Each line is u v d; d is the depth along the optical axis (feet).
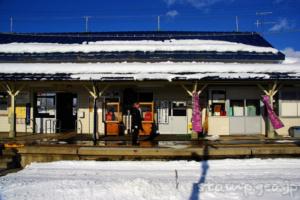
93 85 51.13
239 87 57.26
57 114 61.98
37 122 60.80
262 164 38.22
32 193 27.78
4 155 42.09
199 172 34.88
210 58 63.26
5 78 52.24
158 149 40.78
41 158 41.81
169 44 69.15
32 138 51.75
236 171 35.17
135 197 26.71
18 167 41.50
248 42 71.61
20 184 30.53
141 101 59.16
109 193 27.53
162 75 51.42
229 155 41.01
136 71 54.75
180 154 40.57
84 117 59.67
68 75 53.36
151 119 55.77
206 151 40.65
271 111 50.60
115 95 58.70
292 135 53.88
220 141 48.14
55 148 41.55
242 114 57.36
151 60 63.67
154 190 28.07
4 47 67.87
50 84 55.98
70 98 65.87
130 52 65.10
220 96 57.47
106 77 51.37
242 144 44.78
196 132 51.26
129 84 54.70
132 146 42.86
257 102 57.36
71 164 39.19
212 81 51.06
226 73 52.70
